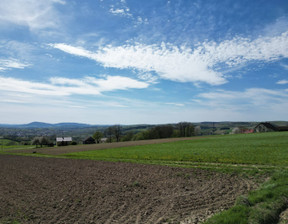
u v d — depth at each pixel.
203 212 9.73
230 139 60.66
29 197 13.77
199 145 47.56
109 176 19.78
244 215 8.23
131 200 12.32
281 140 45.78
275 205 9.05
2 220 10.00
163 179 17.41
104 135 128.75
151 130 119.06
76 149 63.47
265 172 17.03
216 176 17.25
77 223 9.41
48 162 34.16
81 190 15.07
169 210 10.34
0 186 17.55
